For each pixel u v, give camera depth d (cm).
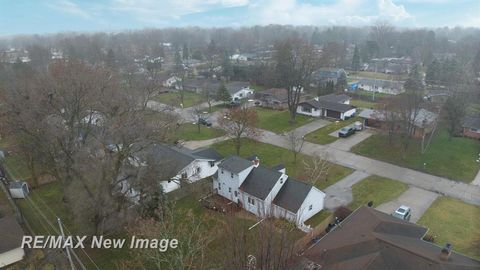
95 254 2639
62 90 2966
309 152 4672
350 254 2125
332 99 6731
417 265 1962
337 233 2412
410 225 2480
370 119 5634
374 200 3425
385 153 4597
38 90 3081
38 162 3434
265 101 7156
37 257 2642
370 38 19888
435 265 1948
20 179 4078
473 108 6538
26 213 3334
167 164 3195
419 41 17125
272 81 7862
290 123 5962
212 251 2361
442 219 3081
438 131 5238
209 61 12494
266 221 1819
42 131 2914
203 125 5956
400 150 4662
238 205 3344
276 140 5175
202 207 3291
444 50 15775
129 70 7731
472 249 2636
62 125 3031
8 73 7025
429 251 2134
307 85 7400
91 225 2825
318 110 6288
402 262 1986
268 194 3072
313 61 5900
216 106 7188
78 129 3162
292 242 1769
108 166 2680
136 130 2664
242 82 9475
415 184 3759
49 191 3800
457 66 9219
